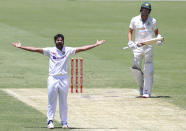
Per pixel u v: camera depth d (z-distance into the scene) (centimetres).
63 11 19612
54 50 4250
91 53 10575
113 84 7225
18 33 13438
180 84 7238
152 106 5425
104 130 4191
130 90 6694
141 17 6103
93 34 13775
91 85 7125
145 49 6088
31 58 9838
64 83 4241
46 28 14788
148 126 4381
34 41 12094
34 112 4988
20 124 4394
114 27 15425
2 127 4250
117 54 10531
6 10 19575
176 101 5775
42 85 7031
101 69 8669
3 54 10206
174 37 13550
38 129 4181
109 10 19975
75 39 12700
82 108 5262
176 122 4575
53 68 4231
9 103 5500
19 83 7175
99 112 5044
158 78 7831
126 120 4647
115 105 5469
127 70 8606
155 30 6156
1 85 6962
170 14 18962
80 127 4306
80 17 17862
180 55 10600
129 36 6144
